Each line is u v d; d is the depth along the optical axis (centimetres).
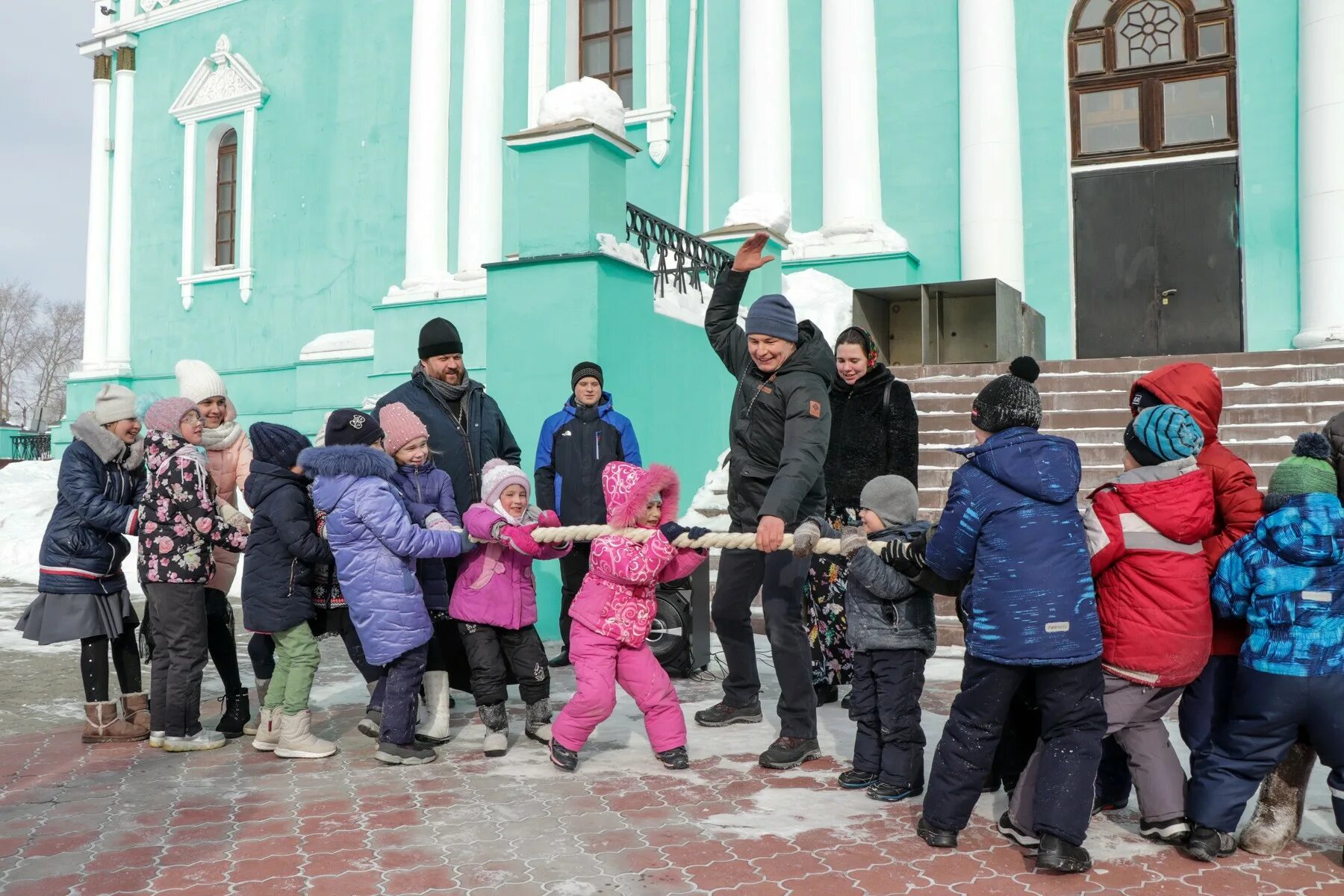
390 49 1560
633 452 659
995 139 1166
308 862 321
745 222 1014
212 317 1720
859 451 508
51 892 299
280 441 439
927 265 1206
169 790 396
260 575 435
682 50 1325
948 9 1205
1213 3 1120
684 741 423
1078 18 1170
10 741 479
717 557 827
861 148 1205
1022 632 313
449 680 478
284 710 442
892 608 380
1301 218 1044
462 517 475
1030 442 325
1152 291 1138
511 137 766
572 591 640
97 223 1825
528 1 1452
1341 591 311
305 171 1633
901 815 364
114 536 475
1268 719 313
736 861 319
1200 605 323
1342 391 810
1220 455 347
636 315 794
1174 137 1136
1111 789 367
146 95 1803
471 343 1352
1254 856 327
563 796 386
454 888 300
